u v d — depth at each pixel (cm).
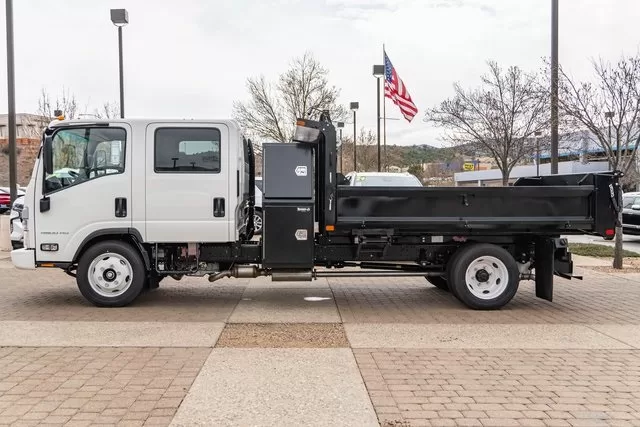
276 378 495
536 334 652
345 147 4234
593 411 429
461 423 405
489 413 423
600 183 769
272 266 764
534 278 803
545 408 434
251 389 468
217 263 790
